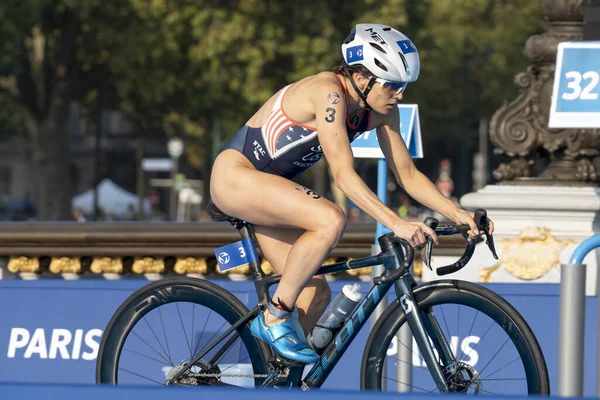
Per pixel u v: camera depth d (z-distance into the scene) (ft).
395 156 34.45
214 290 36.04
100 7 214.28
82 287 47.62
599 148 56.34
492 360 40.06
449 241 54.13
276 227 34.42
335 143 31.94
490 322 40.14
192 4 212.64
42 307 47.80
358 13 223.92
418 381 41.81
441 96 339.36
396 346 39.88
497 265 54.44
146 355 41.70
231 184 33.71
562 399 22.95
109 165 476.13
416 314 33.01
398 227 31.22
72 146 464.65
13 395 23.54
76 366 47.11
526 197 54.24
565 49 39.01
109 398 23.21
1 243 56.03
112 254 55.36
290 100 33.06
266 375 35.19
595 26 55.42
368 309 33.86
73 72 229.66
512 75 328.29
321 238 32.27
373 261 33.68
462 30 320.91
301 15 217.36
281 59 223.92
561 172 56.08
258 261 35.06
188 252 54.65
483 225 32.37
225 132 252.01
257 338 35.47
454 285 33.04
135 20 216.13
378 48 32.14
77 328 47.37
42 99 235.20
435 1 318.65
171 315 41.73
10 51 217.77
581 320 32.55
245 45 212.02
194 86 219.61
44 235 55.31
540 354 32.09
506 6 325.62
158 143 475.72
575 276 32.48
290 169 33.99
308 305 35.19
